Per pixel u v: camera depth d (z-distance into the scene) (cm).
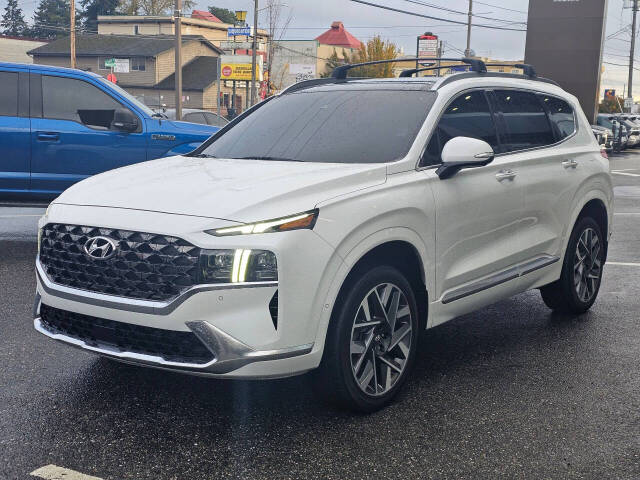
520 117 534
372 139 448
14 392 422
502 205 485
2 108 803
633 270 791
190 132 868
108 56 6156
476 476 334
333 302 367
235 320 344
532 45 3397
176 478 328
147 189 394
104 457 346
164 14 8525
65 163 819
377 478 331
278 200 362
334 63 7031
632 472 340
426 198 422
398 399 423
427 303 435
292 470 337
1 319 564
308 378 387
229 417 394
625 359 500
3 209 1194
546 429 385
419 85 488
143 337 360
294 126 487
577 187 568
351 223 374
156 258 352
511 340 541
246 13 5634
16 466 335
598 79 3316
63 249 385
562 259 567
